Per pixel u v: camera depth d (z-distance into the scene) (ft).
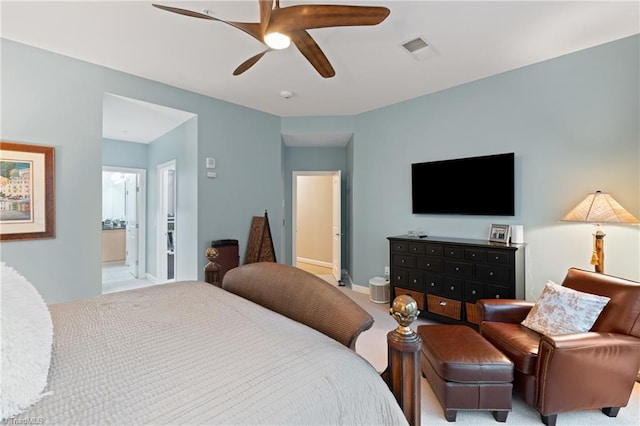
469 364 6.20
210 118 13.29
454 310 10.75
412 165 13.50
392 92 12.82
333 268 20.65
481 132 11.57
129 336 3.57
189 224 13.52
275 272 5.18
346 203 19.34
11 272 3.23
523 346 6.61
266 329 3.80
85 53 9.48
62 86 9.61
